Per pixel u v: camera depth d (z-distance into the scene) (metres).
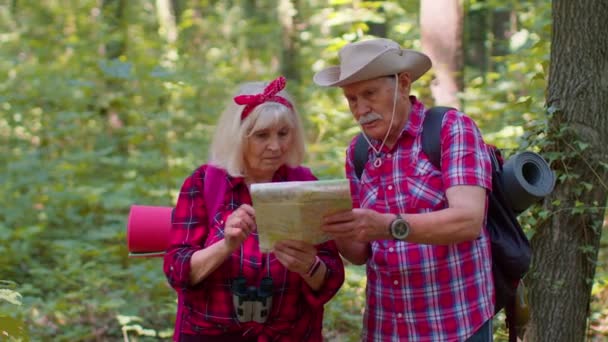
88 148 9.84
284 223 2.33
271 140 2.62
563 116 3.50
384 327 2.71
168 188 8.03
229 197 2.71
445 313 2.60
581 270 3.57
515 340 2.88
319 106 8.55
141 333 4.63
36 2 14.44
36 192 8.09
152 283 5.55
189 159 9.09
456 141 2.53
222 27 17.81
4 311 4.70
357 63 2.53
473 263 2.61
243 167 2.69
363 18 7.42
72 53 11.81
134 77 8.77
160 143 8.96
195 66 11.98
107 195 8.04
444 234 2.38
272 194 2.29
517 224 2.76
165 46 13.02
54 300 5.41
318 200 2.28
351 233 2.34
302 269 2.46
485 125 6.53
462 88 6.57
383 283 2.71
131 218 3.02
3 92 9.77
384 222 2.35
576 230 3.54
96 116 10.10
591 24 3.45
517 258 2.69
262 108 2.60
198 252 2.59
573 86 3.48
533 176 2.85
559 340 3.59
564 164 3.48
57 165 8.88
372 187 2.72
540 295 3.61
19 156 9.13
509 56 6.59
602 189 3.52
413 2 10.25
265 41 17.58
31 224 7.42
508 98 6.96
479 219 2.44
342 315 4.84
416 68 2.64
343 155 7.00
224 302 2.65
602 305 4.73
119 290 5.57
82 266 5.89
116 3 13.46
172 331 4.77
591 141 3.47
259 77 13.70
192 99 10.46
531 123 3.67
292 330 2.69
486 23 14.34
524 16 7.66
